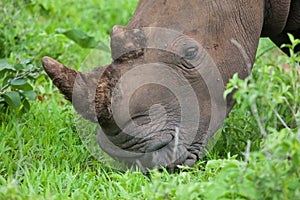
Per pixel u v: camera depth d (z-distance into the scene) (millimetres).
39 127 16625
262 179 11023
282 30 15914
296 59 12664
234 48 14258
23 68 17031
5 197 11844
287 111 16922
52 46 21625
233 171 11531
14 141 15758
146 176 14047
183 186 12188
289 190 11070
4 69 16938
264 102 12531
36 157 15320
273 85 12070
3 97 16562
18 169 13820
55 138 16172
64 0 26328
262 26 15062
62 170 14617
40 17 24719
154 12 13852
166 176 13352
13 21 21938
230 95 14398
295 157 10859
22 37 21828
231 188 11453
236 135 16547
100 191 13695
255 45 14695
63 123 16969
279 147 11023
